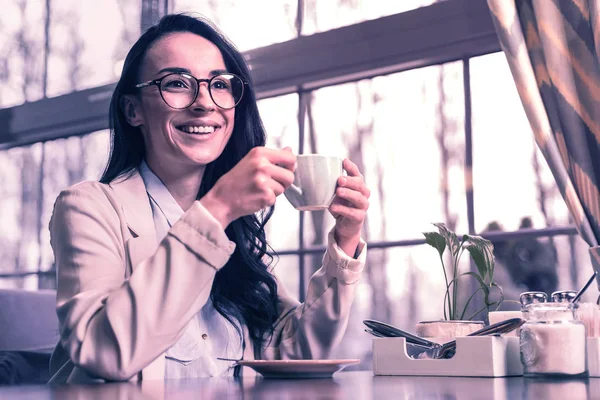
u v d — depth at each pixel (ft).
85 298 3.27
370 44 7.82
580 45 6.30
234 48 4.54
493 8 6.44
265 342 4.47
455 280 4.65
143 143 4.43
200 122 4.12
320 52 8.14
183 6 9.41
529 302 3.55
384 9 7.95
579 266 7.02
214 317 4.24
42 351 6.34
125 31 10.00
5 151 10.85
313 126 8.52
